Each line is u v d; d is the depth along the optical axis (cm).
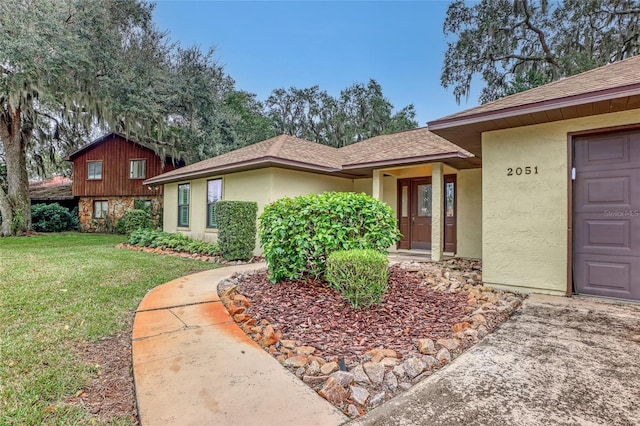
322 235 450
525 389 225
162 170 1781
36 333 323
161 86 1548
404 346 294
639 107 412
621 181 434
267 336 305
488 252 526
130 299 443
